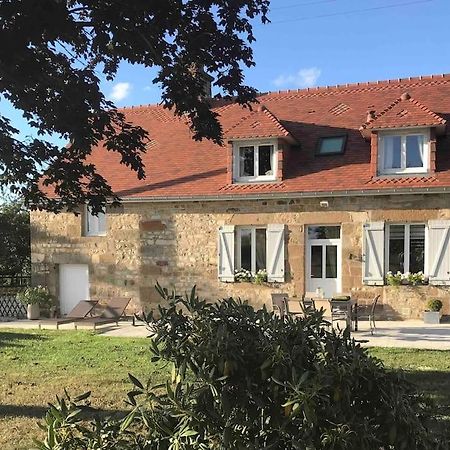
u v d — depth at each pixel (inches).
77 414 121.3
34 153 206.4
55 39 174.2
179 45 199.9
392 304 534.9
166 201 597.0
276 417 109.2
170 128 721.6
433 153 525.3
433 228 520.4
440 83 650.8
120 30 182.9
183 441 108.3
